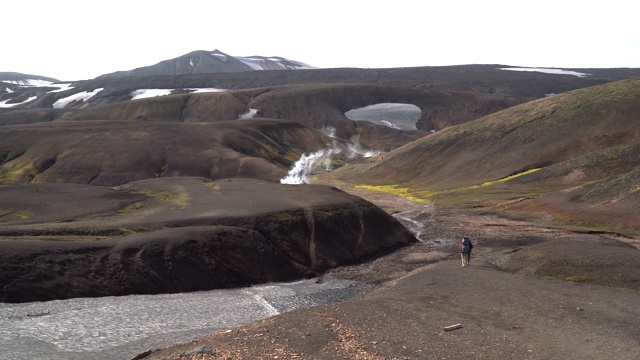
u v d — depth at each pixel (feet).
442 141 445.78
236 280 154.81
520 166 364.79
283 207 196.95
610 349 80.23
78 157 424.05
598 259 129.18
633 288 113.70
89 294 132.46
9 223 176.35
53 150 437.58
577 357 77.46
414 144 485.56
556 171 326.65
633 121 363.97
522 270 137.08
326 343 83.10
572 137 373.61
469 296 110.42
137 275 141.59
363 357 77.36
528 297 108.47
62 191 234.58
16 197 218.18
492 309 100.99
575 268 128.06
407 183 407.23
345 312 99.19
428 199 333.83
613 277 119.85
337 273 170.60
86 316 116.47
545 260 135.64
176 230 163.22
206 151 446.19
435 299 108.88
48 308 120.67
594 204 238.48
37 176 403.54
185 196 226.99
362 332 87.92
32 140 452.76
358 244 192.65
